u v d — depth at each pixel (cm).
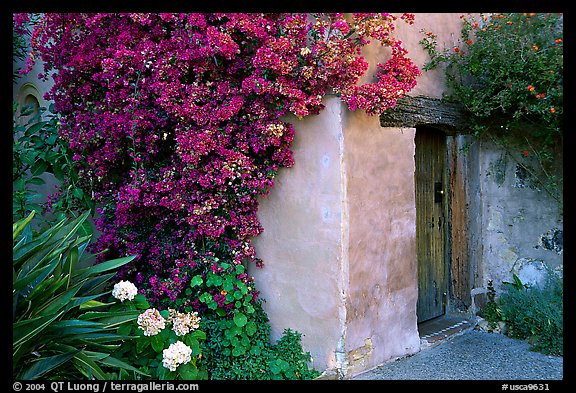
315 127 391
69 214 458
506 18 481
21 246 325
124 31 407
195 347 354
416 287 459
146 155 407
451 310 549
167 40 396
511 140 527
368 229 405
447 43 500
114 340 324
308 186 395
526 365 420
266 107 386
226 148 391
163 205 391
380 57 419
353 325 389
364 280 400
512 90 456
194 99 382
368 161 406
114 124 403
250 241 418
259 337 401
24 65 575
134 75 404
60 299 313
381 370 404
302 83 376
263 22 373
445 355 445
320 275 390
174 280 390
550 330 453
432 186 534
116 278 421
